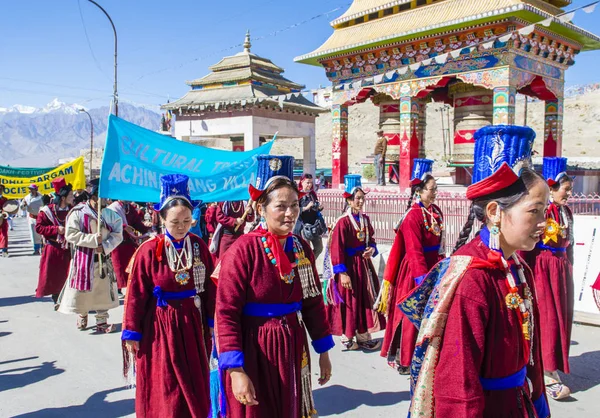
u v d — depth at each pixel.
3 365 6.14
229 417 3.12
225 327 3.04
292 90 21.48
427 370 2.36
